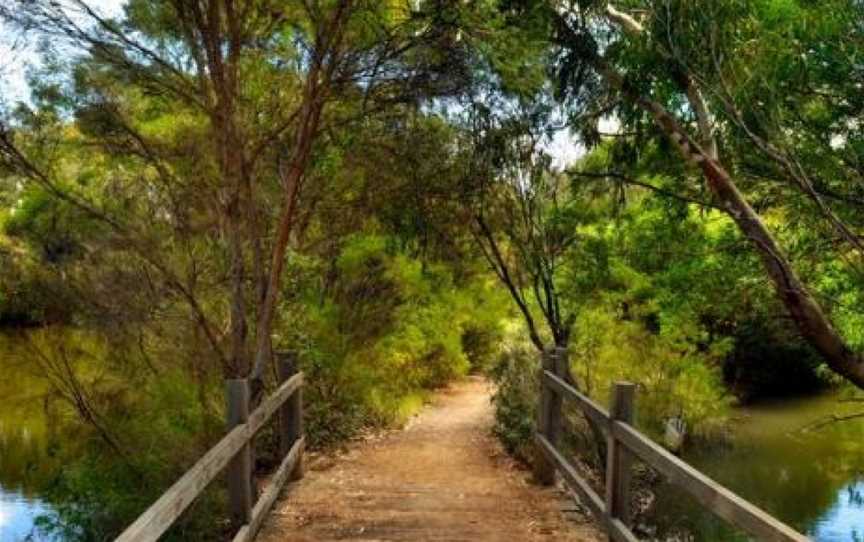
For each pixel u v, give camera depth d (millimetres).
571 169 10078
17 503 9195
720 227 9039
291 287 9469
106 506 6008
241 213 7793
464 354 19297
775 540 2477
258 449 8344
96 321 7469
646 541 8625
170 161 7773
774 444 13984
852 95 6410
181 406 7367
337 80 6684
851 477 11938
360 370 10992
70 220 7355
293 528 5770
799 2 5668
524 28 6426
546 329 13008
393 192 9258
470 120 8625
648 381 12453
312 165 8570
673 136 7297
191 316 7750
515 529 5742
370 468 8570
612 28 7484
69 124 7234
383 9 6160
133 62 6773
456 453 9719
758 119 6141
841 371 6820
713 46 5973
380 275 11250
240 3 7066
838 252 7629
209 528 5879
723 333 13922
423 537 5547
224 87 6586
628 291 10758
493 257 12141
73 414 7305
